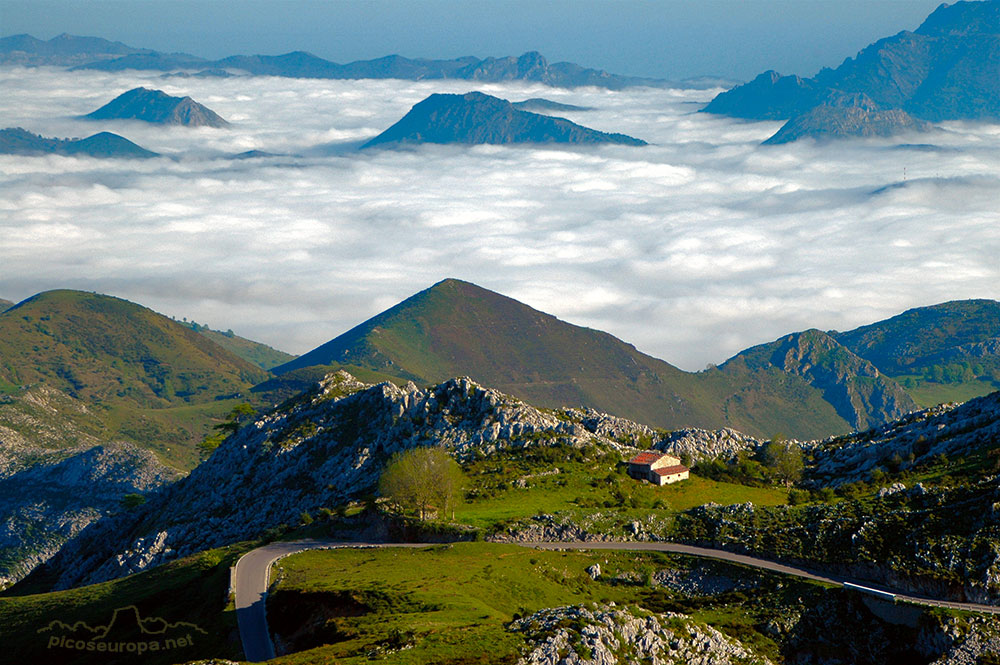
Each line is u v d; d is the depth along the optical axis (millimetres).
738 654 126375
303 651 113312
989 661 123188
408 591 134375
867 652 133750
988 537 145125
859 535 154875
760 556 160250
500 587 141625
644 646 116375
